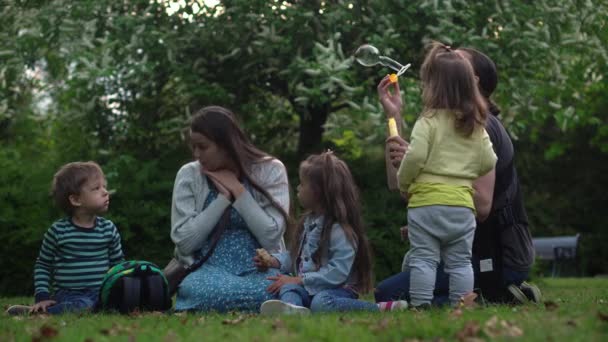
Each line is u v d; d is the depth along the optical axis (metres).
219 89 11.98
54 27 12.02
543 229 28.06
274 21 11.45
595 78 13.59
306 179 5.76
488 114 6.12
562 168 29.41
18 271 11.48
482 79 6.17
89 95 12.54
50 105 15.20
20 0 12.41
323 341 3.70
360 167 13.10
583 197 29.14
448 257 5.52
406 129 12.83
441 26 11.64
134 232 11.48
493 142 5.94
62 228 6.31
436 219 5.41
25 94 14.18
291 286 5.68
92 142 13.03
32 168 12.62
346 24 11.43
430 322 4.15
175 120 12.05
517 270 6.01
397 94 6.30
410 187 5.54
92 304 6.10
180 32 12.38
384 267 11.93
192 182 6.12
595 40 12.72
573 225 29.19
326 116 13.37
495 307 5.16
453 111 5.45
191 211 6.06
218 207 5.98
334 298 5.55
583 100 14.30
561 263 24.34
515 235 5.99
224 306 5.80
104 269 6.38
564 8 12.37
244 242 6.06
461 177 5.47
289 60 12.02
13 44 12.27
